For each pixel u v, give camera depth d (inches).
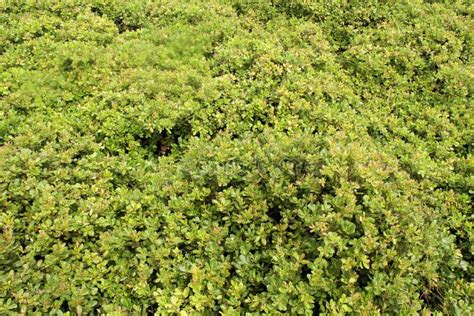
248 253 204.2
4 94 315.3
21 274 189.6
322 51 394.3
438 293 217.3
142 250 208.4
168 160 285.1
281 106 316.5
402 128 329.1
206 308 191.8
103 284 202.1
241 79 352.2
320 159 232.5
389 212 204.1
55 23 400.5
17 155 244.5
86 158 269.0
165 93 320.8
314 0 454.9
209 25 417.7
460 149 323.9
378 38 413.7
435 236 216.4
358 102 347.9
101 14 443.5
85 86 334.0
